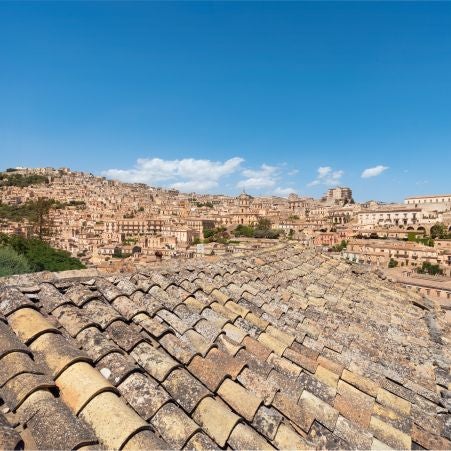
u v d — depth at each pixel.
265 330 6.46
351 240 113.69
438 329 9.88
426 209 152.50
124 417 3.13
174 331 5.25
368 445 4.10
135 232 160.25
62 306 4.86
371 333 8.14
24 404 3.12
